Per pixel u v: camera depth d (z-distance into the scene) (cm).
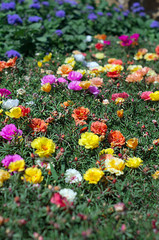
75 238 179
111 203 233
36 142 235
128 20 656
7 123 274
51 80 329
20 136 250
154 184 247
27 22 526
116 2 775
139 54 468
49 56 393
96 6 708
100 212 204
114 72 376
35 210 198
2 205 205
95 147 257
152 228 195
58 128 280
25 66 399
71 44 509
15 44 455
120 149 266
